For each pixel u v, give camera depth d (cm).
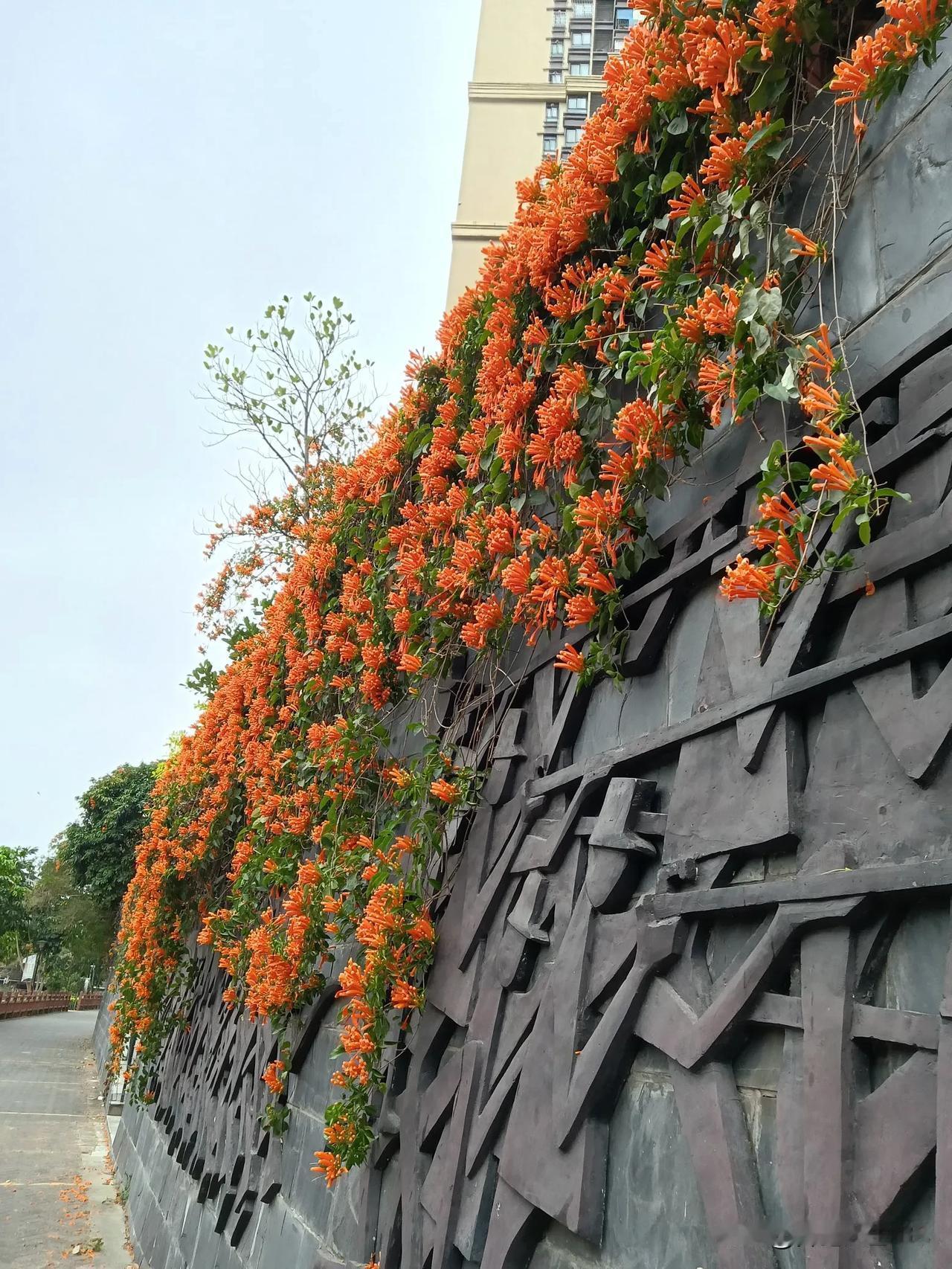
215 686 967
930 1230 136
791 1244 157
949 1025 136
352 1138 338
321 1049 454
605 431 282
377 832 429
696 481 248
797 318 218
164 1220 736
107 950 2636
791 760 186
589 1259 215
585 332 290
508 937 278
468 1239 262
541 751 301
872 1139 146
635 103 267
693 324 219
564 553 286
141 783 2511
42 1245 805
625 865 228
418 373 477
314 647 580
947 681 155
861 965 158
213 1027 730
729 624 215
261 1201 491
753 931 188
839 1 217
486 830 322
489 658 356
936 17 172
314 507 965
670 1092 201
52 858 4431
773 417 219
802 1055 165
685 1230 187
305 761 534
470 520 344
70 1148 1268
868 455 182
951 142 182
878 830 164
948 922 147
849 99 187
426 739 419
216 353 995
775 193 221
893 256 193
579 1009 230
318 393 1008
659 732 229
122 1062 1338
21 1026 3331
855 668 172
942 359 174
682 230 240
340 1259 362
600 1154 217
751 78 235
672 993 199
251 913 570
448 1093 297
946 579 165
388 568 471
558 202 319
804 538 184
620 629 264
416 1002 332
